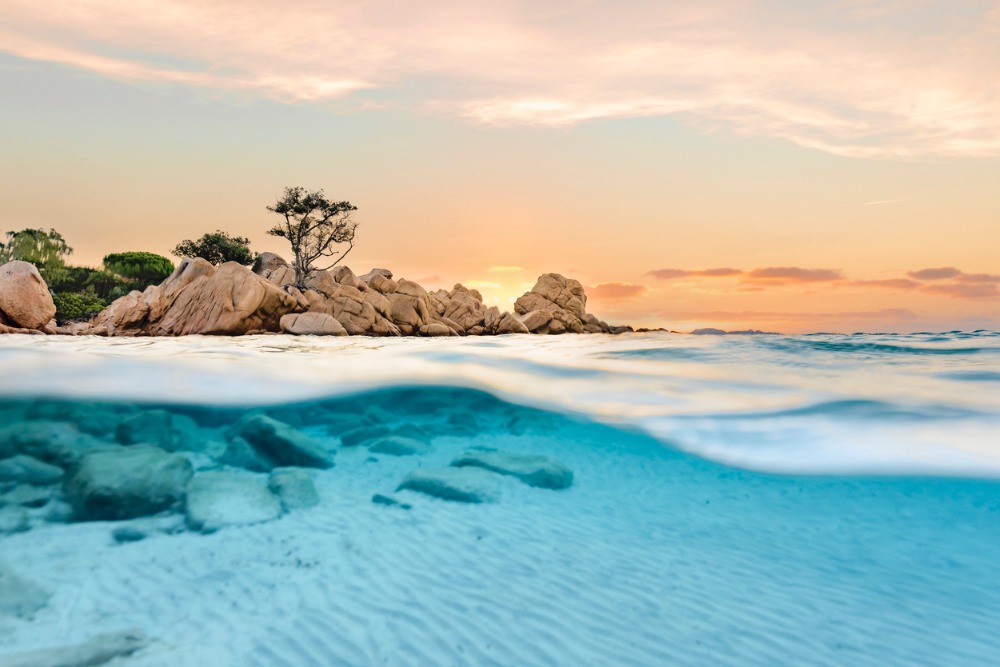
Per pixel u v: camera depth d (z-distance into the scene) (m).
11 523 5.46
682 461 8.40
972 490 6.91
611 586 4.41
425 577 4.53
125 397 10.43
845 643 3.66
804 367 14.38
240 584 4.37
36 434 7.18
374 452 8.67
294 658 3.39
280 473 6.77
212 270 38.06
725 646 3.60
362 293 44.62
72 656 3.21
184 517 5.68
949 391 10.75
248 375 11.80
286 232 51.78
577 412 10.34
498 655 3.45
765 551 5.16
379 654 3.45
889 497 6.72
